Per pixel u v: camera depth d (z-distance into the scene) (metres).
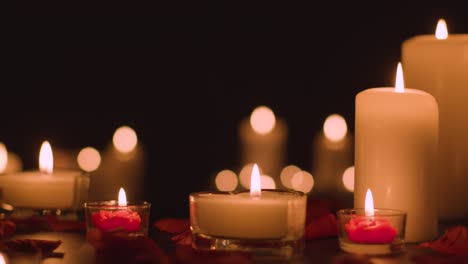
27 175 1.45
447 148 1.38
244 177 2.27
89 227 1.15
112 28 3.00
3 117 2.97
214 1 2.98
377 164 1.21
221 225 1.03
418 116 1.20
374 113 1.21
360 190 1.23
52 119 3.00
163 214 1.67
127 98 3.03
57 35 2.98
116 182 2.05
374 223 1.08
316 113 2.96
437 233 1.26
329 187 2.20
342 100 2.93
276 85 2.98
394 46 2.84
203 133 3.01
